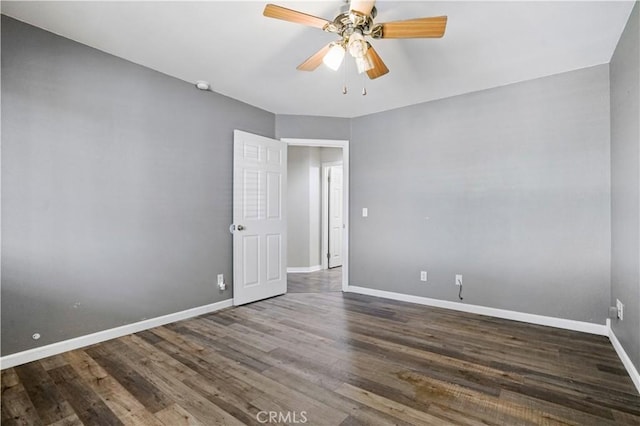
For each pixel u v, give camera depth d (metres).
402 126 3.91
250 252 3.76
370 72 2.31
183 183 3.20
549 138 3.00
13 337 2.20
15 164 2.21
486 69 2.89
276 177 4.05
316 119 4.27
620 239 2.40
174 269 3.12
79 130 2.50
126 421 1.62
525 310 3.11
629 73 2.17
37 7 2.07
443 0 1.94
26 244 2.26
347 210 4.35
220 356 2.34
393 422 1.61
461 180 3.49
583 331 2.83
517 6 2.01
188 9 2.08
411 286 3.84
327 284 4.77
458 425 1.59
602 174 2.76
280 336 2.73
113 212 2.69
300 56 2.69
